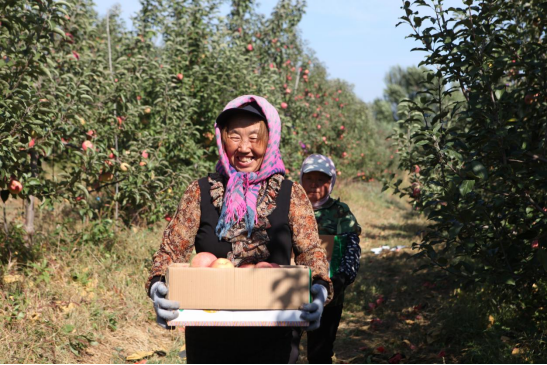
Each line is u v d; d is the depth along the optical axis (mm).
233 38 10695
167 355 4484
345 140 17672
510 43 4031
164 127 7812
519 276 3709
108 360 4230
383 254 9258
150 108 7680
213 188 2264
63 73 6074
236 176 2225
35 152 5543
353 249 3336
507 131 3400
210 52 8875
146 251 6645
